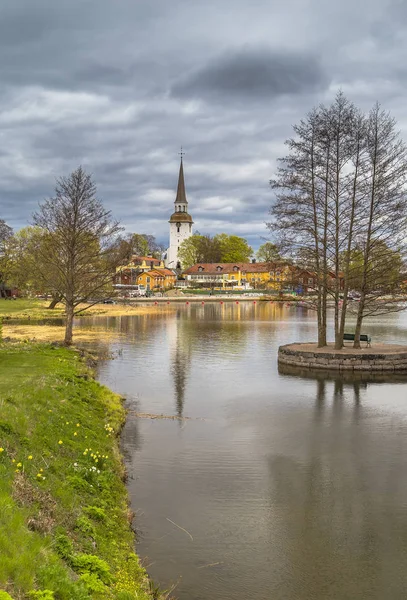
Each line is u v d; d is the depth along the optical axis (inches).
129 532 510.3
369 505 597.9
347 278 1514.5
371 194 1454.2
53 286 1814.7
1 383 856.3
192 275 7755.9
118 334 2383.1
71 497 501.4
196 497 610.9
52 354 1387.8
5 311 3476.9
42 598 320.2
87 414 812.0
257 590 438.9
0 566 333.7
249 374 1384.1
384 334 2460.6
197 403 1064.8
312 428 894.4
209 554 491.8
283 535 529.3
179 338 2239.2
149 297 5846.5
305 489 638.5
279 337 2294.5
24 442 568.1
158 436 838.5
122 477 647.1
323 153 1503.4
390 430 885.2
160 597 414.6
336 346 1526.8
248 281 7593.5
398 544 515.5
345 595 435.8
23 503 436.1
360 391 1182.3
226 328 2723.9
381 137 1429.6
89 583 373.1
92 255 1792.6
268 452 769.6
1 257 4153.5
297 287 1680.6
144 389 1192.2
